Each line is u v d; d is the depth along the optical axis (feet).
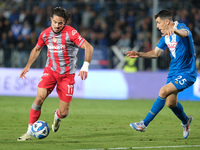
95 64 195.31
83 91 192.24
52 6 240.73
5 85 196.85
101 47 195.62
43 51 196.65
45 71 77.71
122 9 237.86
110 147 68.39
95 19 234.17
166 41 79.77
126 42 219.82
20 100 172.14
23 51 200.54
